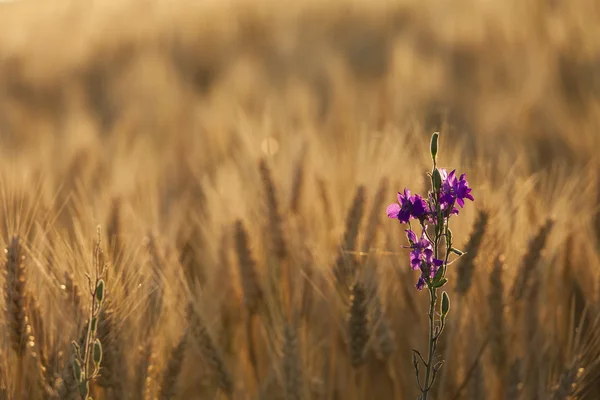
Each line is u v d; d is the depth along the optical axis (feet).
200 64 18.56
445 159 6.34
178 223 6.64
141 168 7.26
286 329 5.86
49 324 5.74
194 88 15.58
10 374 5.70
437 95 10.39
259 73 13.58
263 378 6.07
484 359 5.96
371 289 5.89
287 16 21.30
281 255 6.13
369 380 6.05
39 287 5.79
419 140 6.47
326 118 9.48
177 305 5.96
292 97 10.41
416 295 6.02
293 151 6.52
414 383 6.00
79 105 13.47
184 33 20.17
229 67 16.76
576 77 10.38
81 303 5.66
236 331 6.18
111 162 7.56
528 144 8.02
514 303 5.98
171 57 18.80
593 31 10.88
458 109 9.68
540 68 10.64
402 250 6.07
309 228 6.27
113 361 5.63
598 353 5.94
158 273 5.98
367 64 16.07
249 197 6.39
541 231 5.92
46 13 26.53
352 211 6.01
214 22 20.76
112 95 13.80
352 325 5.81
